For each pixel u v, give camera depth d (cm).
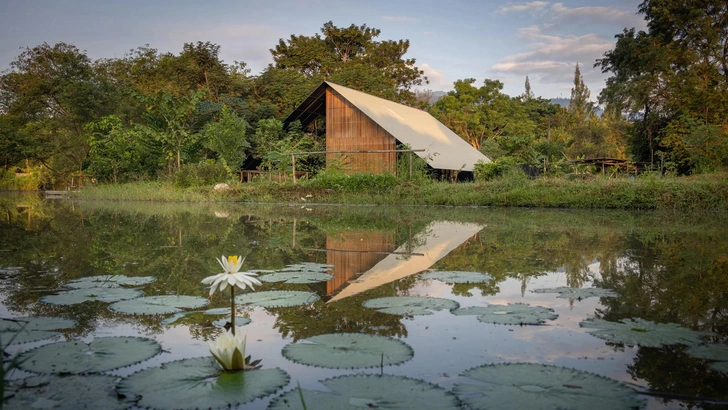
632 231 684
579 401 164
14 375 190
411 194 1462
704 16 2289
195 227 774
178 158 2005
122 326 258
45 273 401
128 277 384
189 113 2136
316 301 307
